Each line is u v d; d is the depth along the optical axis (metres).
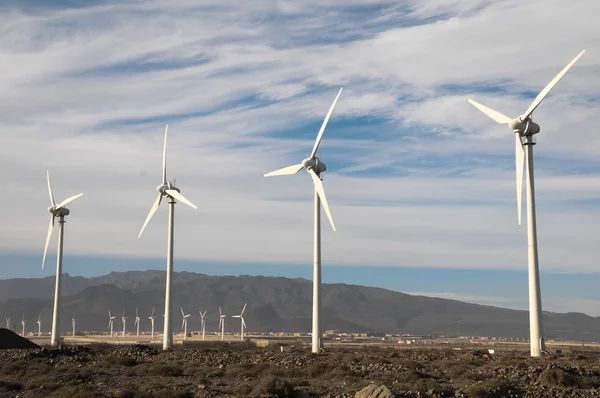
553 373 46.09
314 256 85.56
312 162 88.44
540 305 68.62
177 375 58.22
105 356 73.31
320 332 83.50
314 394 44.06
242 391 44.34
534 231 69.94
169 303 102.81
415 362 61.88
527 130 72.00
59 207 119.50
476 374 49.34
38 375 57.75
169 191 106.56
